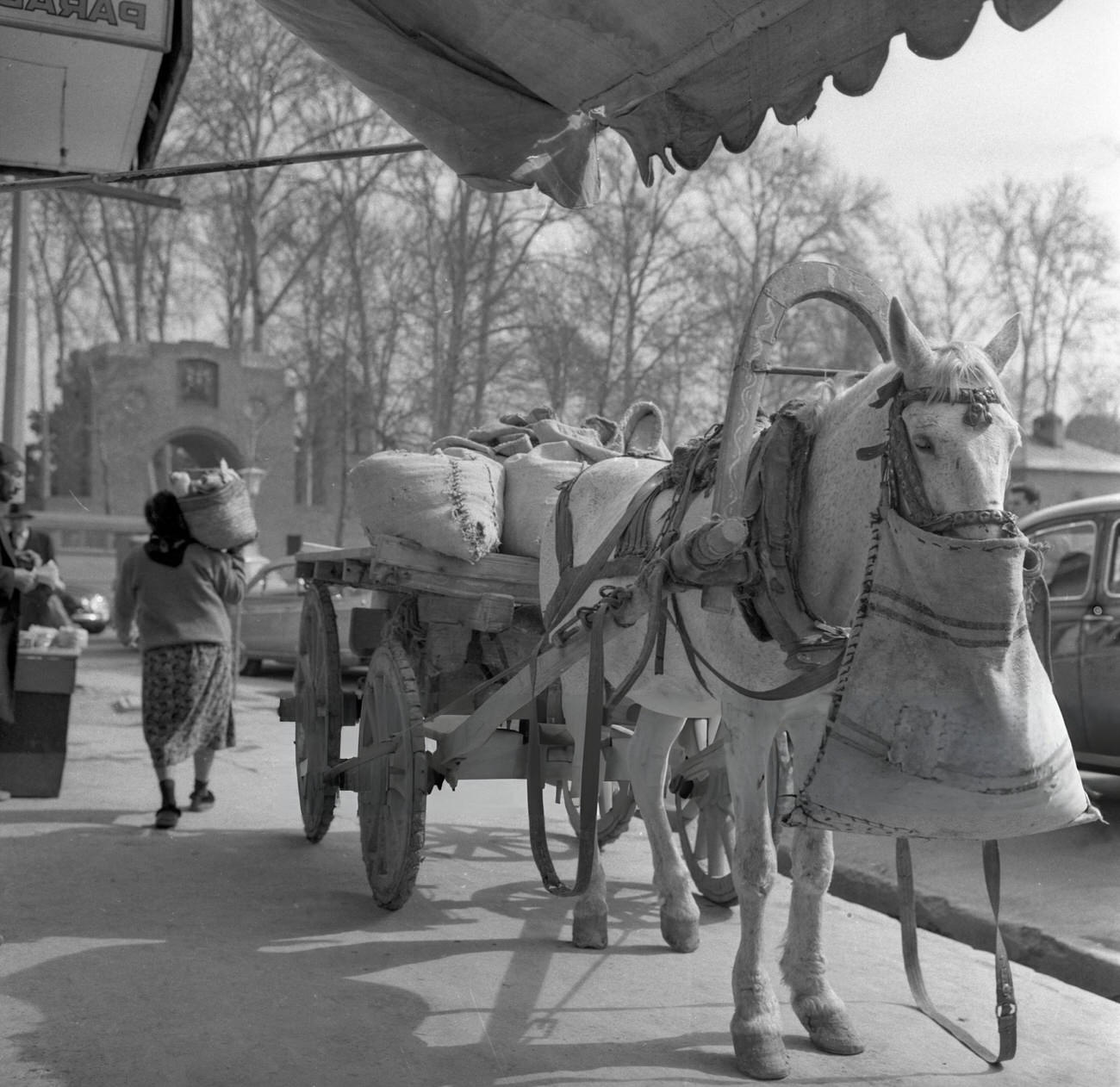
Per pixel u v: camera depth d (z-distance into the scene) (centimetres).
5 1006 403
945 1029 389
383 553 520
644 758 488
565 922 519
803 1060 367
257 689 1548
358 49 412
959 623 285
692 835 632
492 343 2662
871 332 364
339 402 3284
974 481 283
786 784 511
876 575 302
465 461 542
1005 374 315
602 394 2594
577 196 454
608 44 373
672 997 424
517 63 399
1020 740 281
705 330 2561
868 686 294
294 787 831
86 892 548
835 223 2291
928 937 515
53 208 4103
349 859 625
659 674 408
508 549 549
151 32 520
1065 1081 352
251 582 1792
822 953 385
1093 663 746
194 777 866
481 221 2642
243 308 4278
